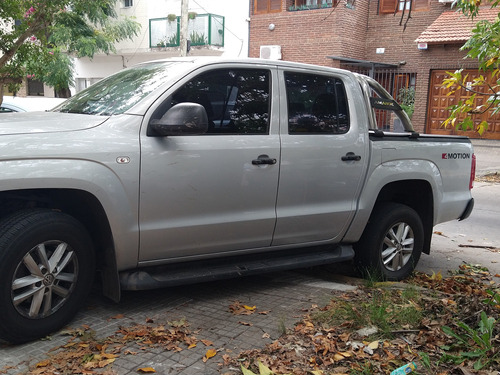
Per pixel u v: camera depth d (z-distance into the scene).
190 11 24.16
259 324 3.84
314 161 4.61
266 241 4.51
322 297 4.51
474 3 4.28
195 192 3.98
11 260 3.26
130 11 26.19
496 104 4.02
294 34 21.30
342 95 4.98
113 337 3.57
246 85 4.35
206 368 3.17
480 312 3.79
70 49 22.73
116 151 3.62
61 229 3.49
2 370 3.10
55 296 3.62
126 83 4.32
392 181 5.17
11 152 3.25
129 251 3.78
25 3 8.88
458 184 5.83
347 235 5.01
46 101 10.50
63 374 3.06
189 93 4.05
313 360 3.23
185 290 4.66
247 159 4.21
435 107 19.73
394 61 20.64
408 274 5.46
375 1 20.89
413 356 3.29
